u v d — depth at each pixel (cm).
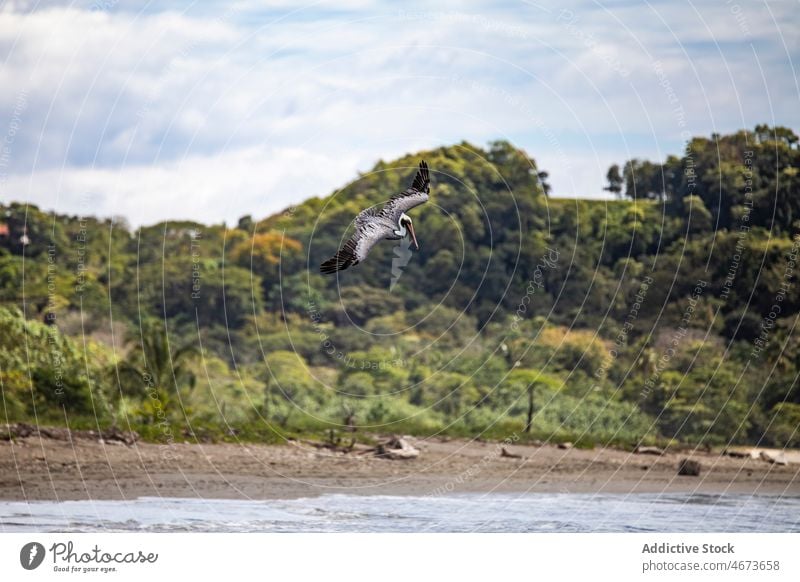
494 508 5312
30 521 4422
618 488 6081
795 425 8006
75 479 5178
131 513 4666
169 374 7625
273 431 6750
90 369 7219
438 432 7500
